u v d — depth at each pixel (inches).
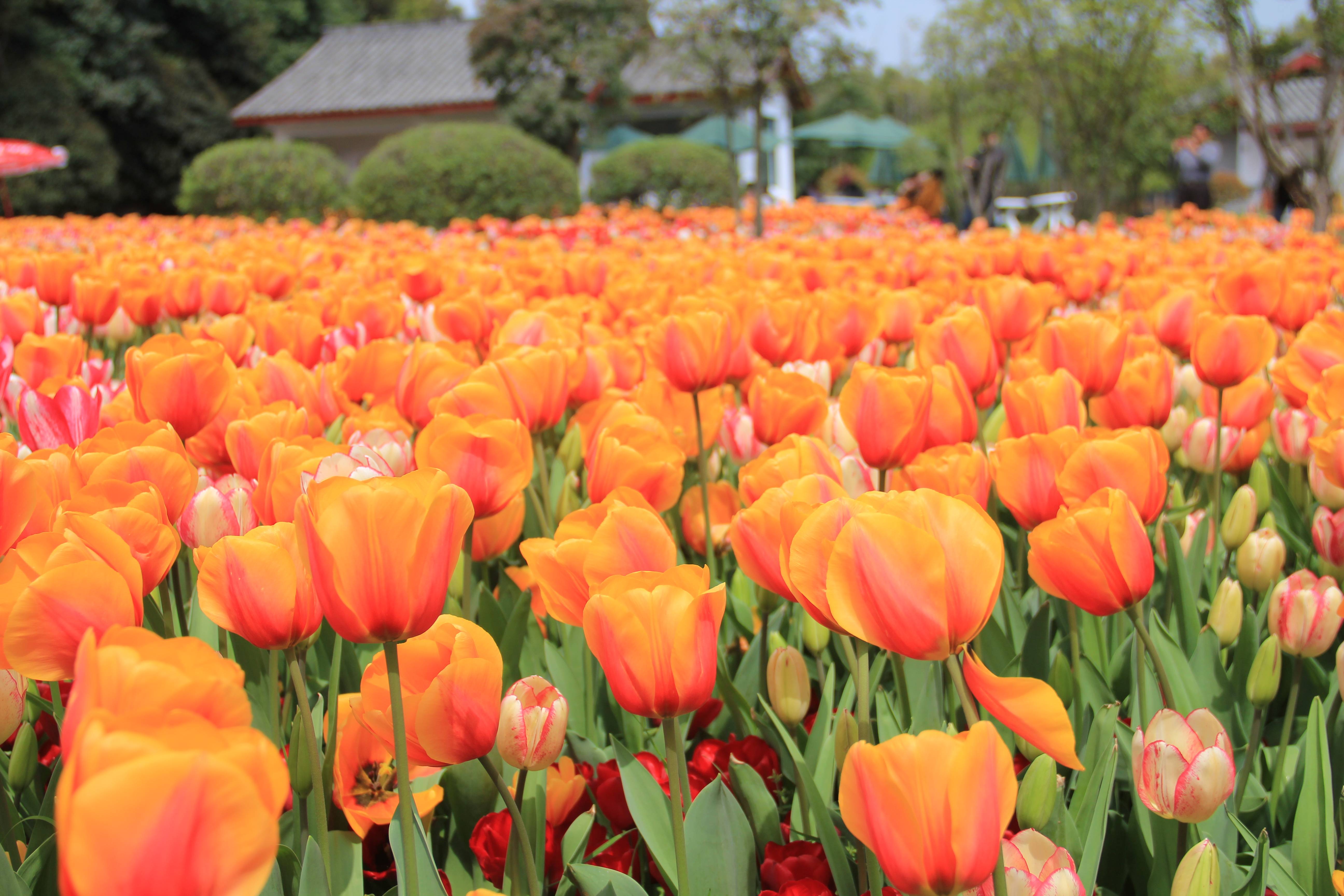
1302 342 80.4
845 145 1536.7
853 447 73.2
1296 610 51.1
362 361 83.7
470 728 37.7
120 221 511.2
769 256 161.0
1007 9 676.1
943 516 35.0
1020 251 169.0
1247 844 53.2
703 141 1176.8
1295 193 394.0
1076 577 43.8
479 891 35.4
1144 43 624.1
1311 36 383.6
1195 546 72.2
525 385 64.5
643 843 50.1
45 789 52.7
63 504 40.4
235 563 35.9
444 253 259.9
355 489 32.7
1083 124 669.9
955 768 29.0
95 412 60.7
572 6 973.8
